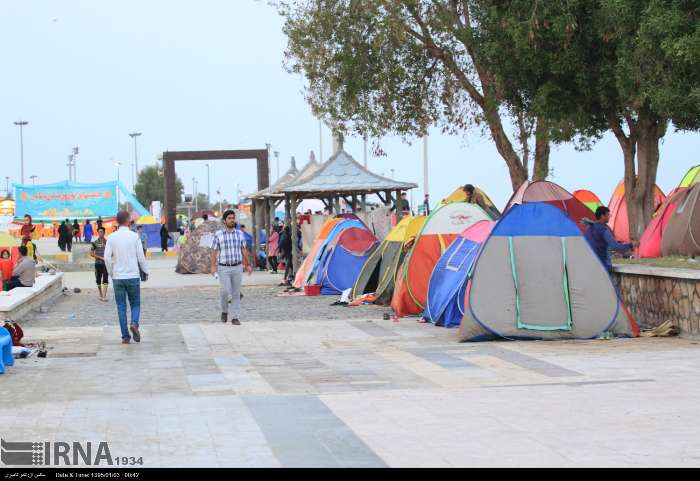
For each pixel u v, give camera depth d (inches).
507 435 339.0
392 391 443.8
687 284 628.4
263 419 380.2
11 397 443.2
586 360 534.9
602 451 312.7
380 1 1099.3
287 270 1339.8
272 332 732.7
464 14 1080.8
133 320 677.3
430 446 325.4
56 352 609.9
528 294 654.5
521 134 1176.8
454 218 876.6
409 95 1217.4
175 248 2573.8
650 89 778.8
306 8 1192.8
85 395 448.8
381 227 1475.1
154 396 444.1
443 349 610.2
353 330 740.0
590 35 876.6
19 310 844.0
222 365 552.4
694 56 727.7
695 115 826.2
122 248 668.7
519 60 932.6
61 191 2541.8
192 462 309.9
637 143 931.3
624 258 871.7
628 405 389.7
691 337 625.0
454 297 762.8
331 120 1256.2
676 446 317.4
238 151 2110.0
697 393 414.6
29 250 1025.5
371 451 320.2
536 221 669.9
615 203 1341.0
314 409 399.9
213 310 963.3
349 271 1165.1
